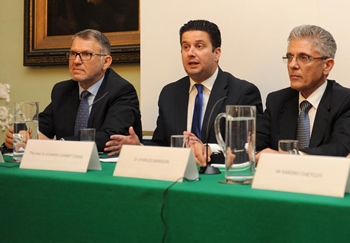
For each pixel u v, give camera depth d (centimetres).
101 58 291
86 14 409
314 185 120
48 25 423
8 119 445
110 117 280
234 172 138
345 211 107
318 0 298
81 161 162
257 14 316
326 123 228
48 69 430
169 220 129
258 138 247
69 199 147
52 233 151
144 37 354
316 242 110
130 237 136
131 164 149
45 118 307
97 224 141
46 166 168
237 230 119
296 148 155
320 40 228
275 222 115
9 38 445
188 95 280
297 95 245
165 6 346
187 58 270
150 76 353
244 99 268
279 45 310
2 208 160
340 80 293
